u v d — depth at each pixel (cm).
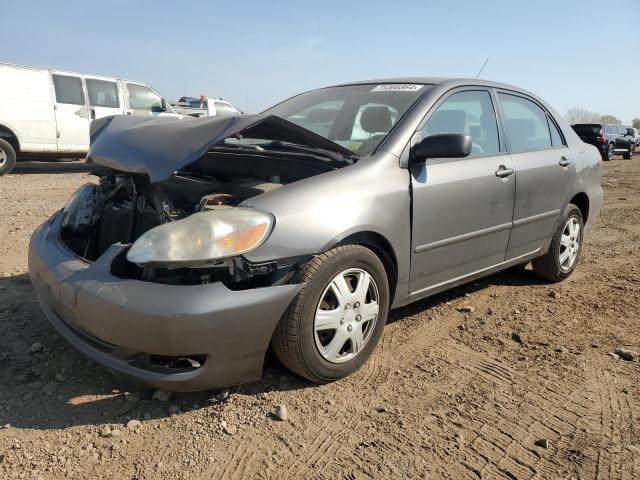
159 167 271
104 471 220
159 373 242
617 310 410
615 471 227
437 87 357
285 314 260
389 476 221
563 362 322
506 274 496
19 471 218
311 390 280
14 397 268
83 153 1183
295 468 224
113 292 242
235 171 346
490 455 236
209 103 1675
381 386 287
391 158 307
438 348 336
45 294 287
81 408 262
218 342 240
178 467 223
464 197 342
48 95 1113
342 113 368
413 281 325
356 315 286
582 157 476
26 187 938
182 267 239
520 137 417
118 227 326
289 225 257
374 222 286
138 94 1277
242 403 268
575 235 480
